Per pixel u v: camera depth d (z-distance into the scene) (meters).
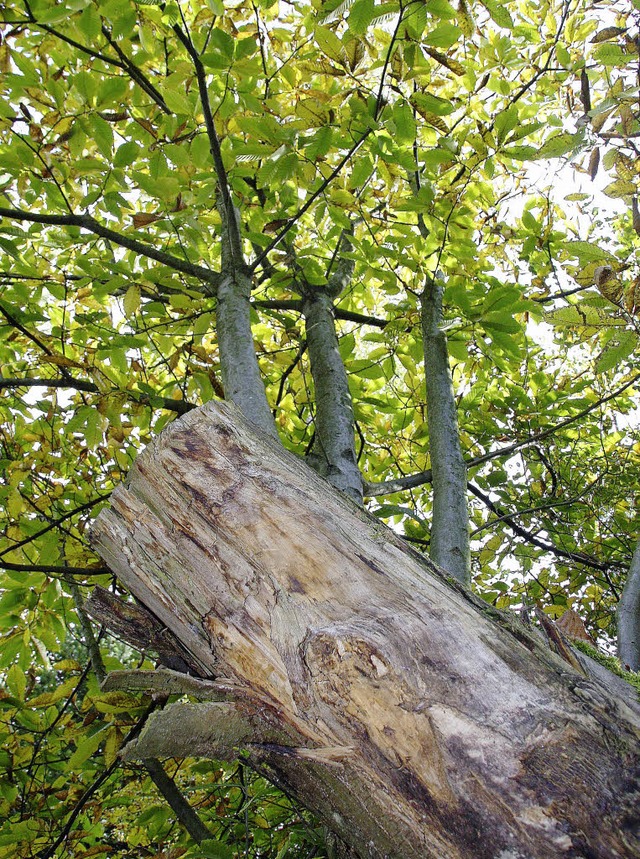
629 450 3.97
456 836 0.86
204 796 3.33
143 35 2.11
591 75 2.38
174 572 1.22
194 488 1.23
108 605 1.45
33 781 2.67
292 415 3.55
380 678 0.97
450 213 2.41
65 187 2.66
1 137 2.64
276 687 1.05
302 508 1.19
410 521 4.08
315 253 3.14
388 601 1.07
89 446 2.50
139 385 2.47
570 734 0.92
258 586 1.12
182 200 2.38
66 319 3.32
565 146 1.95
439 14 1.81
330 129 2.11
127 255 3.17
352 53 1.95
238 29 2.66
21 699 2.48
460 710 0.93
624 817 0.84
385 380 3.41
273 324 3.52
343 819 1.00
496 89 2.61
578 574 3.98
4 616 2.66
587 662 1.13
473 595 1.17
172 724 0.99
